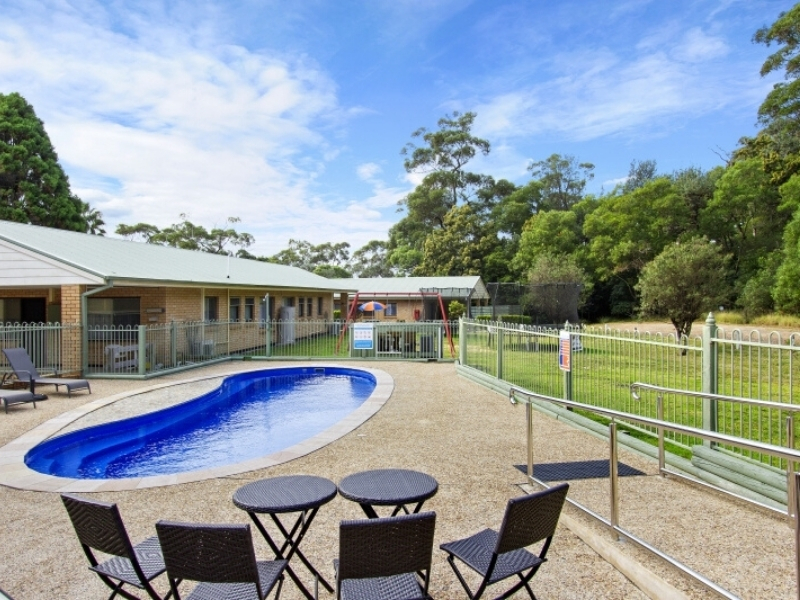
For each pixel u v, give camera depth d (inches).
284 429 402.3
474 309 1316.4
